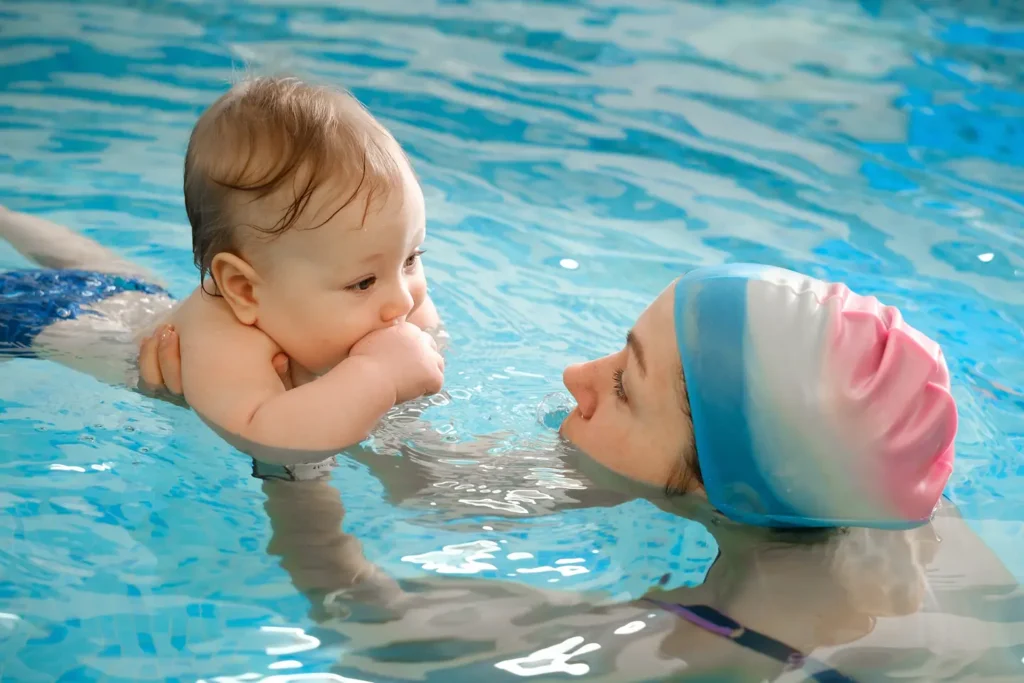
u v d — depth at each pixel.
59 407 2.62
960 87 5.06
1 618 1.99
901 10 6.02
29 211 3.62
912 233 3.80
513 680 1.85
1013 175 4.27
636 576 2.10
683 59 5.35
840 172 4.27
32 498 2.29
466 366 2.89
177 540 2.20
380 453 2.49
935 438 1.99
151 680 1.87
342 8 5.75
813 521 2.08
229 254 2.62
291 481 2.39
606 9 5.96
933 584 2.01
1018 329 3.22
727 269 2.13
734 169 4.29
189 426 2.58
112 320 2.96
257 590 2.07
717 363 2.02
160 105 4.54
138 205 3.73
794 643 1.90
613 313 3.24
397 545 2.19
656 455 2.19
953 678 1.81
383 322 2.68
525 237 3.72
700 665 1.87
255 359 2.63
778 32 5.70
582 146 4.45
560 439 2.43
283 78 2.77
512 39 5.50
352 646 1.94
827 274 3.52
